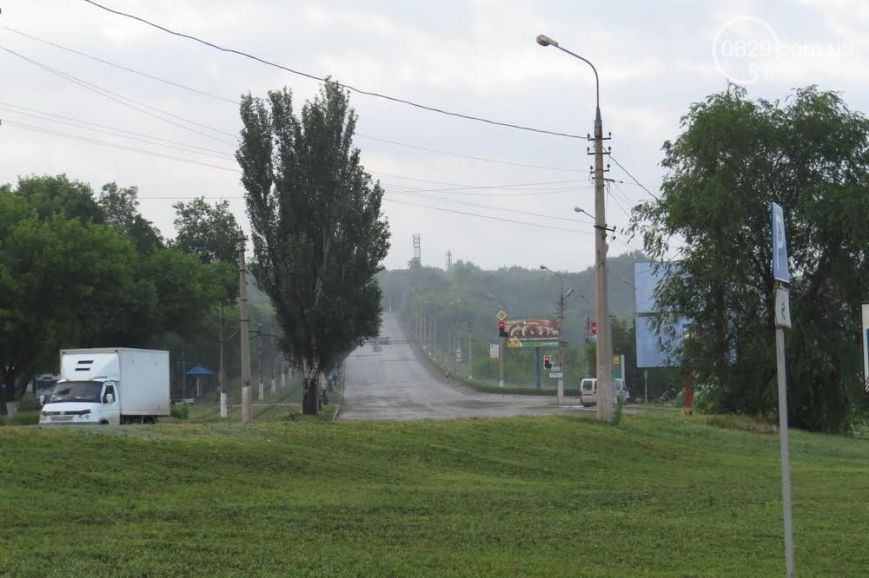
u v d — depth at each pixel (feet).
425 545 67.62
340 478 103.71
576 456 137.49
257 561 58.65
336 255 281.54
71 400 192.95
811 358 226.38
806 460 157.79
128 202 431.43
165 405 224.53
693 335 238.89
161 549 60.85
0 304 270.67
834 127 226.79
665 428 188.44
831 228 221.87
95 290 288.51
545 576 58.23
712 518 84.28
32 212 292.40
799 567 63.77
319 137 281.54
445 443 135.33
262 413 337.31
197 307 364.99
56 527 67.72
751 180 227.81
